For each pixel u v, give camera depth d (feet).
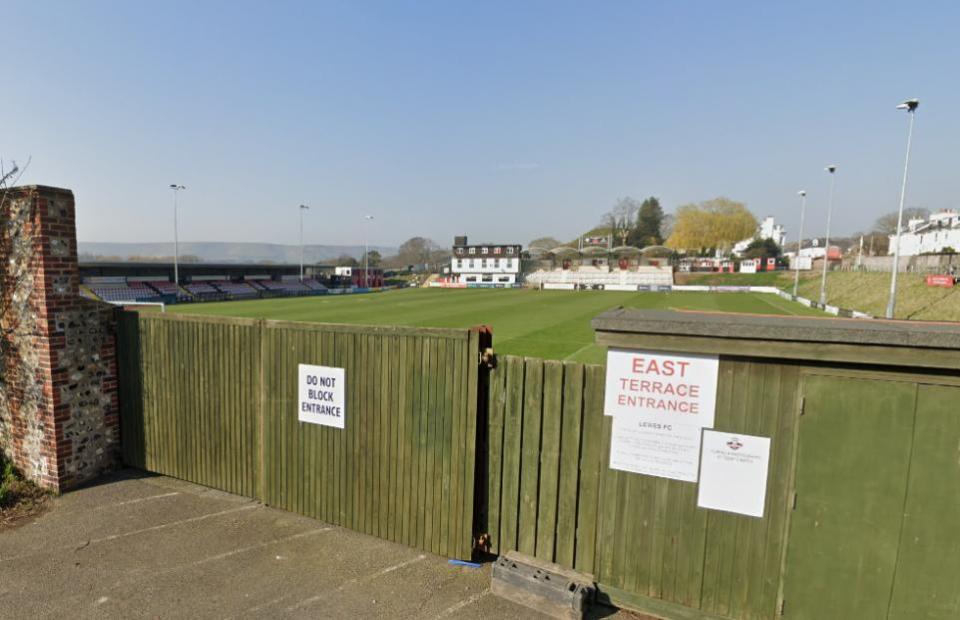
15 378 24.17
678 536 15.01
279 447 21.90
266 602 15.87
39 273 22.67
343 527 20.62
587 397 16.25
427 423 18.47
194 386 23.95
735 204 363.76
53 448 23.30
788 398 13.58
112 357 25.89
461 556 18.22
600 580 16.08
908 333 11.94
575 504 16.62
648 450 15.15
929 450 12.37
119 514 21.54
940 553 12.43
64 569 17.47
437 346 18.07
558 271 330.13
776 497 13.87
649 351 14.96
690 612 14.99
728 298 183.62
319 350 20.51
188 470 24.67
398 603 15.90
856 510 13.10
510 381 17.39
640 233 433.89
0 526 20.42
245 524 20.81
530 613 15.53
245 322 22.20
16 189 22.77
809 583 13.69
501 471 17.81
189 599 15.99
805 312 126.41
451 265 345.92
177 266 205.05
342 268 314.14
